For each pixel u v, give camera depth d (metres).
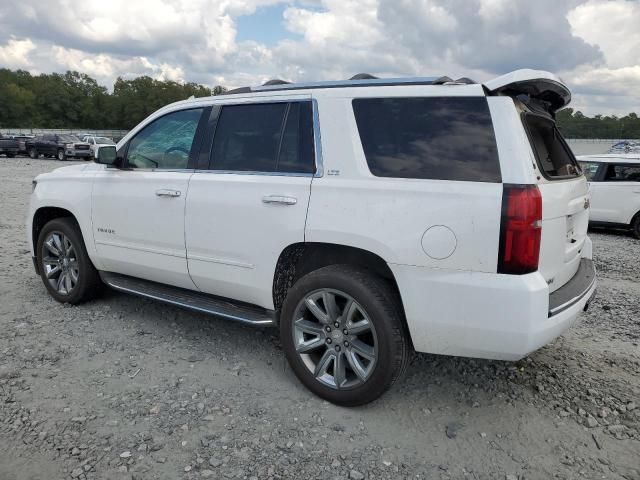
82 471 2.62
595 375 3.84
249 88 3.89
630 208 10.54
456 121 2.95
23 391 3.35
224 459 2.75
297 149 3.45
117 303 5.06
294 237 3.33
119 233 4.41
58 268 5.02
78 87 128.88
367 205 3.07
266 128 3.64
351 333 3.19
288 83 3.87
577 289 3.23
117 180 4.43
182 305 4.02
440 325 2.91
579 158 11.27
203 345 4.16
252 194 3.55
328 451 2.85
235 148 3.79
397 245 2.96
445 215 2.84
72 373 3.62
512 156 2.78
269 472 2.66
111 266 4.62
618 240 10.41
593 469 2.77
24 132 75.69
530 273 2.76
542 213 2.76
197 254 3.90
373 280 3.11
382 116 3.17
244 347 4.14
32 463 2.67
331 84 3.51
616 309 5.50
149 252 4.23
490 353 2.86
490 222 2.73
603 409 3.34
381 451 2.87
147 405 3.23
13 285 5.58
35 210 5.10
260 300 3.64
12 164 29.08
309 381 3.38
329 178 3.26
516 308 2.71
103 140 36.66
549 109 3.60
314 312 3.29
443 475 2.70
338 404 3.29
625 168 10.70
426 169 2.97
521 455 2.88
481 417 3.24
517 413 3.29
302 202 3.31
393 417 3.21
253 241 3.55
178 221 3.96
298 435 2.99
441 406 3.35
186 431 2.98
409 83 3.22
